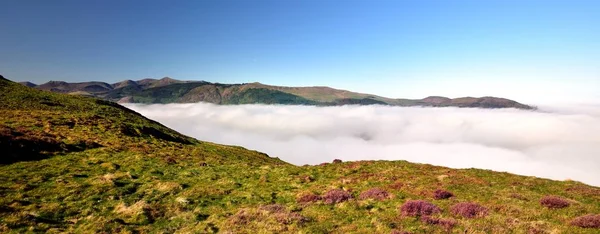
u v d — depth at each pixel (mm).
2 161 31359
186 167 37094
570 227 16031
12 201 21438
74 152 38875
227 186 28234
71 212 21062
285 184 29062
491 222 16844
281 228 16891
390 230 16141
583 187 25547
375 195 23328
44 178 27734
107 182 27594
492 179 28328
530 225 16172
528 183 26781
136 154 41094
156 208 22078
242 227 17594
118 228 18672
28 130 42625
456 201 21219
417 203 19594
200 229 18031
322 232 16406
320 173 33312
